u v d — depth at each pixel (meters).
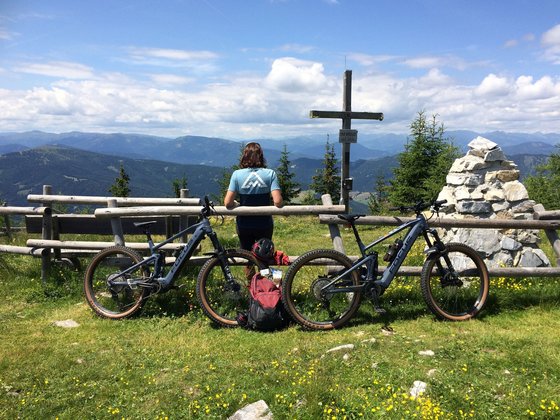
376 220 6.25
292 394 3.79
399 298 6.58
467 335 5.19
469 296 6.26
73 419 3.71
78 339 5.54
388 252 5.86
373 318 5.93
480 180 7.75
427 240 6.00
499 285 6.75
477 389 3.81
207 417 3.62
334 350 4.71
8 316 6.41
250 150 6.32
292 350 4.92
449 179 8.30
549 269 6.40
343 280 5.77
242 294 6.11
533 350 4.59
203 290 5.96
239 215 6.28
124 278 6.44
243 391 3.96
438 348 4.71
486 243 7.51
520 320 5.77
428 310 6.16
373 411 3.51
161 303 6.64
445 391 3.77
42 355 5.02
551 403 3.49
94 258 6.53
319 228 15.25
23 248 7.79
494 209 7.64
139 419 3.68
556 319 5.78
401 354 4.61
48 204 7.84
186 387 4.16
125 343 5.38
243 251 6.09
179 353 5.01
